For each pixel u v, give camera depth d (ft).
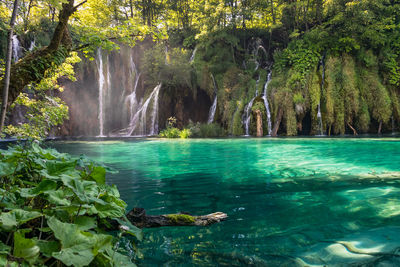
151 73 73.97
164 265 6.53
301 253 6.98
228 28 79.61
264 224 9.20
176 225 9.41
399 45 62.13
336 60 61.72
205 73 73.82
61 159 9.10
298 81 61.26
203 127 64.44
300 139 47.09
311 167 20.40
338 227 8.69
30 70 12.75
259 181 16.12
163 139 55.11
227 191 13.88
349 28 61.98
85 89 70.33
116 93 75.61
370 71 61.77
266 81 70.33
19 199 6.72
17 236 4.47
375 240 7.62
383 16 64.49
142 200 12.42
